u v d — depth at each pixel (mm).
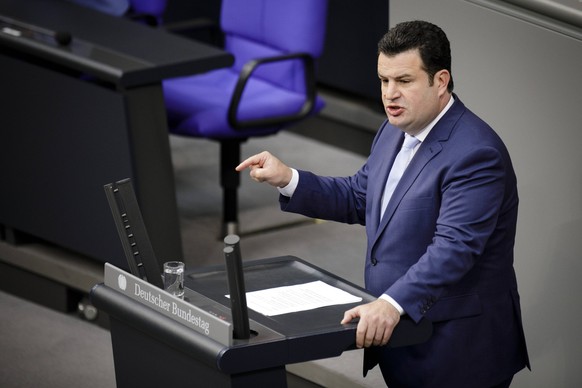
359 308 9008
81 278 15578
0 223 16391
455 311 9906
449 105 9820
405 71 9422
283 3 16625
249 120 16031
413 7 11992
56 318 15844
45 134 15234
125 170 14422
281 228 17578
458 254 9297
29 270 16266
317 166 19891
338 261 16406
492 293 10016
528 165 11469
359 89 20297
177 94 16719
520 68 11281
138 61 14336
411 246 9883
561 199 11281
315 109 16609
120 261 14945
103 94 14266
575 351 11547
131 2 19188
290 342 8578
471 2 11492
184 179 19609
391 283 10000
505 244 9992
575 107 10930
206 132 15969
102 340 15211
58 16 16422
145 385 9594
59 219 15547
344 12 20094
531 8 11039
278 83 16953
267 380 8625
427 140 9797
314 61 16438
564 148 11125
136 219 9328
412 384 10180
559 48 10930
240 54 17531
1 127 15812
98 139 14578
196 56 14633
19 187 15922
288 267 10219
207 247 16844
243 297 8453
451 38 11750
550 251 11516
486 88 11586
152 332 9047
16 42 15094
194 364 8859
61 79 14734
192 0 22359
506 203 9844
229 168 16906
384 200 10227
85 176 14945
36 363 14508
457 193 9484
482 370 10055
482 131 9695
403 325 9180
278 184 10422
